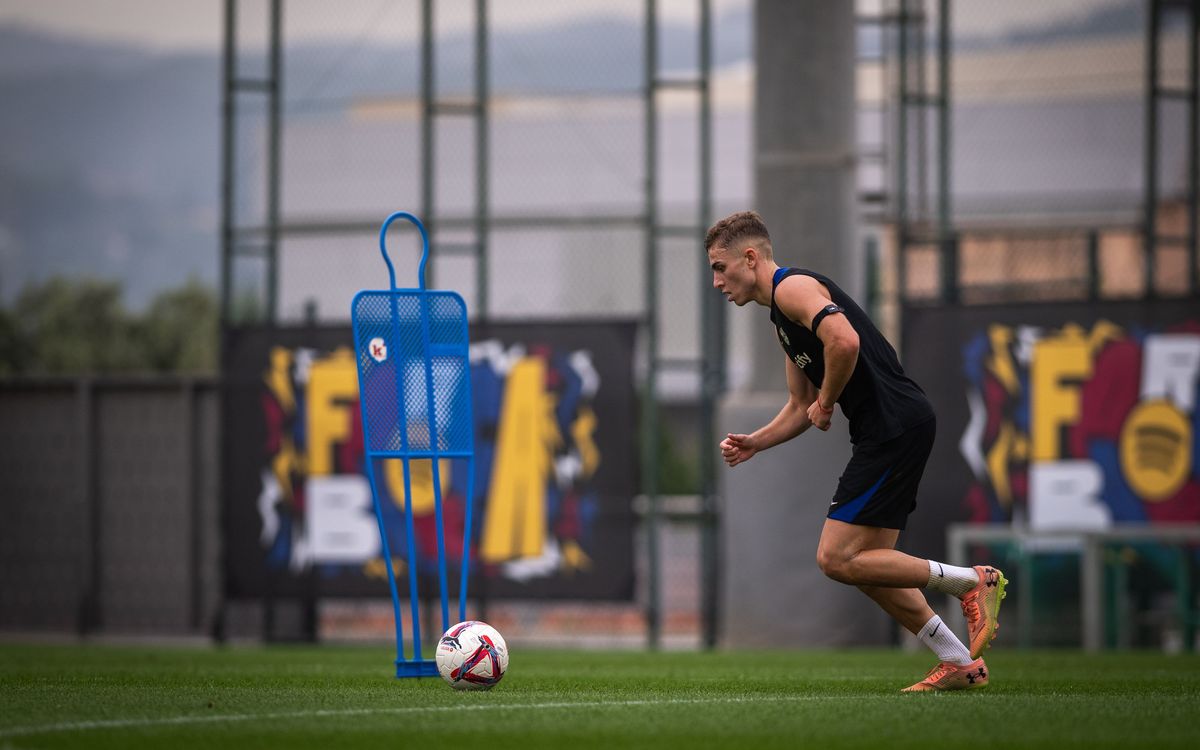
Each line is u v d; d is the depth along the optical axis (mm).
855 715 15422
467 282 87500
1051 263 59844
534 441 40906
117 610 45906
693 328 93938
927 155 43938
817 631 39531
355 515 41906
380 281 63469
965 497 39938
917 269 59000
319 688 19016
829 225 40438
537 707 16219
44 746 13141
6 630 46938
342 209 83375
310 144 83125
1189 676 23969
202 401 45594
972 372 40031
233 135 43844
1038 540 38781
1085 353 39438
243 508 42719
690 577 52531
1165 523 38906
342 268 62812
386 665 28828
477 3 42844
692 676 23688
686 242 94250
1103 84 83938
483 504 41062
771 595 39812
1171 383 38969
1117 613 38188
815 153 40438
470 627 18359
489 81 42688
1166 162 80688
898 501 17578
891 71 44656
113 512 46094
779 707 16266
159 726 14461
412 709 15984
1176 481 38875
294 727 14320
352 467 42062
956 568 18172
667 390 93688
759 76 41031
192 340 92938
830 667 28422
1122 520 39125
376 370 19328
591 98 42062
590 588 40406
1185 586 38344
